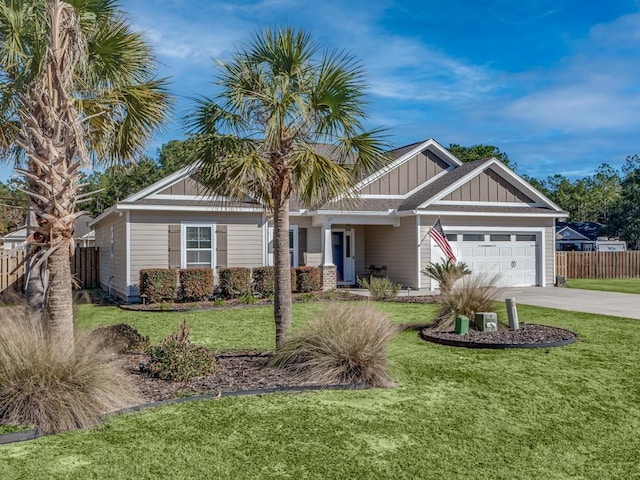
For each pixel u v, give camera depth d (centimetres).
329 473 410
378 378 652
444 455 448
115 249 1820
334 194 798
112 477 398
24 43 663
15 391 507
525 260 2055
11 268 1870
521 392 632
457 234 1947
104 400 534
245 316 1288
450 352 857
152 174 4081
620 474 416
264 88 770
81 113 679
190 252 1673
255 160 721
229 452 446
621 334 1020
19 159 861
